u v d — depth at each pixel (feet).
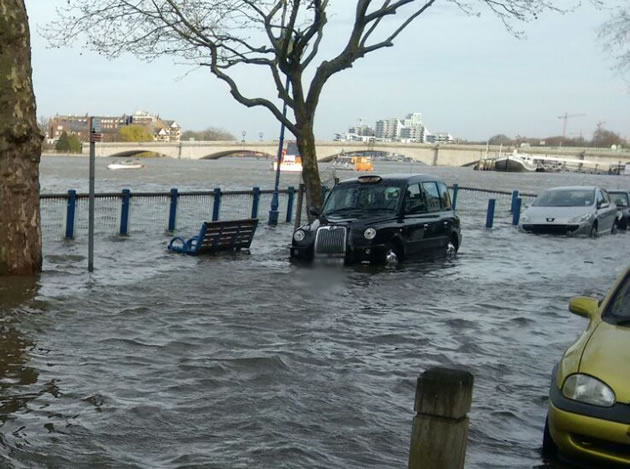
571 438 15.78
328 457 16.46
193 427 17.95
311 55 59.93
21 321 28.22
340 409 19.72
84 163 360.69
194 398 20.08
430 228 52.08
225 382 21.63
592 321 18.42
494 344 28.04
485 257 56.59
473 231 79.82
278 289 38.09
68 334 26.61
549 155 433.48
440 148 346.74
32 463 15.40
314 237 47.47
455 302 36.68
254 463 15.85
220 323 29.35
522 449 17.72
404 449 17.22
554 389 16.49
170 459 15.92
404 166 430.61
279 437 17.49
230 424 18.26
